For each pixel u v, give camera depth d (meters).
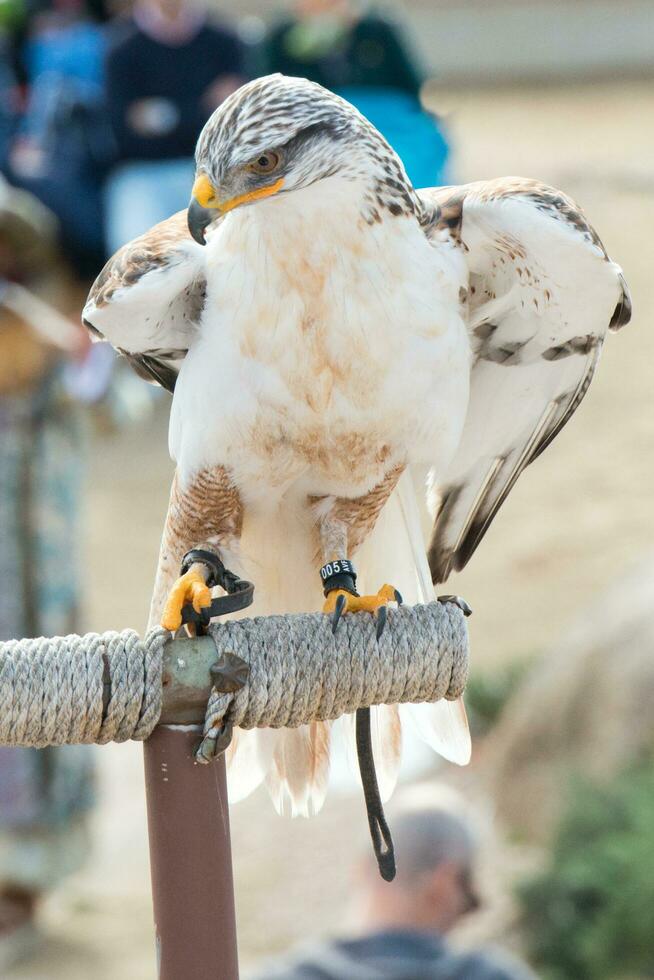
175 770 4.76
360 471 6.09
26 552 10.72
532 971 11.21
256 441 5.89
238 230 5.73
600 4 42.88
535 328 6.20
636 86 40.12
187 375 5.92
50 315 10.90
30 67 22.47
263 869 12.65
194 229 5.65
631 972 11.13
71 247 21.59
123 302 5.73
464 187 6.00
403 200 5.75
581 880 11.50
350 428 5.89
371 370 5.75
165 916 4.79
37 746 4.78
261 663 4.80
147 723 4.71
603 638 13.21
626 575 15.25
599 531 18.23
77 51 22.20
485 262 6.06
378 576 6.59
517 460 6.62
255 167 5.59
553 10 42.84
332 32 18.66
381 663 4.92
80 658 4.68
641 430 20.77
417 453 6.07
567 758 12.88
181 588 5.36
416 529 6.45
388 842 5.25
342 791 13.60
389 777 6.30
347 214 5.64
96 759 11.55
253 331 5.72
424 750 13.88
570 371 6.35
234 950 4.81
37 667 4.65
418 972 7.86
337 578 5.77
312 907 12.05
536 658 14.77
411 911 8.07
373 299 5.68
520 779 13.01
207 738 4.71
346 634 4.92
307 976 7.91
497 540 18.28
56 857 11.23
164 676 4.70
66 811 11.19
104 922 11.98
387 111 18.28
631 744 12.59
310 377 5.75
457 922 8.16
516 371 6.39
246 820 13.45
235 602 5.25
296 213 5.63
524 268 5.97
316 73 18.75
